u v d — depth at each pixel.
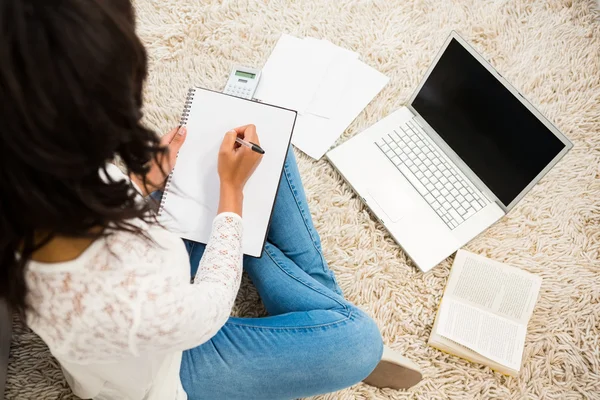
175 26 1.52
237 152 0.95
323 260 1.23
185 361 0.97
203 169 1.03
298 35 1.55
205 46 1.52
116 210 0.54
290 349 1.02
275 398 1.04
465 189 1.36
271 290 1.14
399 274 1.35
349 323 1.07
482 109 1.23
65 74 0.43
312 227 1.21
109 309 0.58
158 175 0.99
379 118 1.47
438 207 1.35
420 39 1.57
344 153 1.40
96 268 0.57
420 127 1.41
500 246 1.38
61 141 0.46
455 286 1.33
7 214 0.49
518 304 1.32
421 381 1.30
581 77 1.55
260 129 1.04
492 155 1.27
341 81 1.49
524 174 1.23
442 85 1.29
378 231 1.38
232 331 1.02
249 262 1.15
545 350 1.33
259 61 1.51
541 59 1.57
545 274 1.37
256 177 1.03
